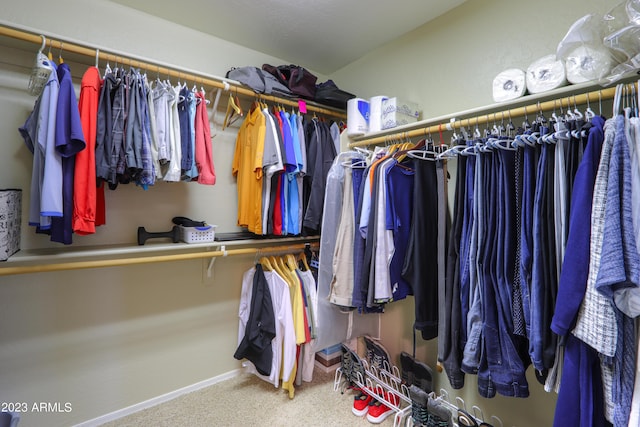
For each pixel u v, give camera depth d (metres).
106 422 1.74
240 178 2.02
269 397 1.98
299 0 1.73
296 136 2.00
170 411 1.84
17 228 1.43
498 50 1.62
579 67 1.12
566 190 1.04
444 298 1.38
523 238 1.13
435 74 1.91
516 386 1.13
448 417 1.46
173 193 1.96
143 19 1.84
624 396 0.88
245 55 2.26
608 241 0.86
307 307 2.04
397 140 1.91
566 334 0.98
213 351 2.15
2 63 1.46
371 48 2.28
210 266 2.04
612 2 1.26
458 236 1.35
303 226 2.12
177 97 1.60
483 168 1.27
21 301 1.53
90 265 1.46
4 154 1.47
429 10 1.83
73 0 1.63
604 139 0.93
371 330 2.15
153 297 1.91
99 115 1.37
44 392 1.60
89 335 1.71
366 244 1.56
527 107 1.25
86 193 1.31
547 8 1.45
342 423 1.74
